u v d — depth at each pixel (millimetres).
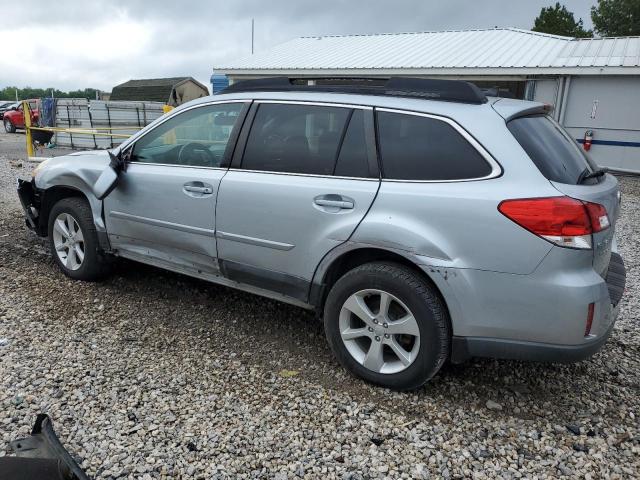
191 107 3939
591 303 2672
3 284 4594
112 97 36031
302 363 3494
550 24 37594
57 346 3553
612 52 13203
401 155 3057
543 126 3197
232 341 3766
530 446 2734
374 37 19344
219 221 3635
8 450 2373
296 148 3400
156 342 3693
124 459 2514
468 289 2809
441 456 2635
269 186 3395
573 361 2766
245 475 2457
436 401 3102
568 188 2725
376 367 3164
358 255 3252
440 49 16109
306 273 3344
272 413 2928
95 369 3287
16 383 3076
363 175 3135
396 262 3100
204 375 3293
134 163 4164
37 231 5164
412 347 3090
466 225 2783
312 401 3057
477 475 2514
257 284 3629
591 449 2723
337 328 3273
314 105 3393
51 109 17125
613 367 3574
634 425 2938
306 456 2600
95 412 2854
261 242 3469
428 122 3029
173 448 2607
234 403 3008
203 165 3809
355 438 2748
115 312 4137
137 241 4195
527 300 2713
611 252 3385
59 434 2660
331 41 19609
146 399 3000
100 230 4383
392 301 3080
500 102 3135
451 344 2977
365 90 3324
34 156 14625
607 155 12938
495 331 2826
